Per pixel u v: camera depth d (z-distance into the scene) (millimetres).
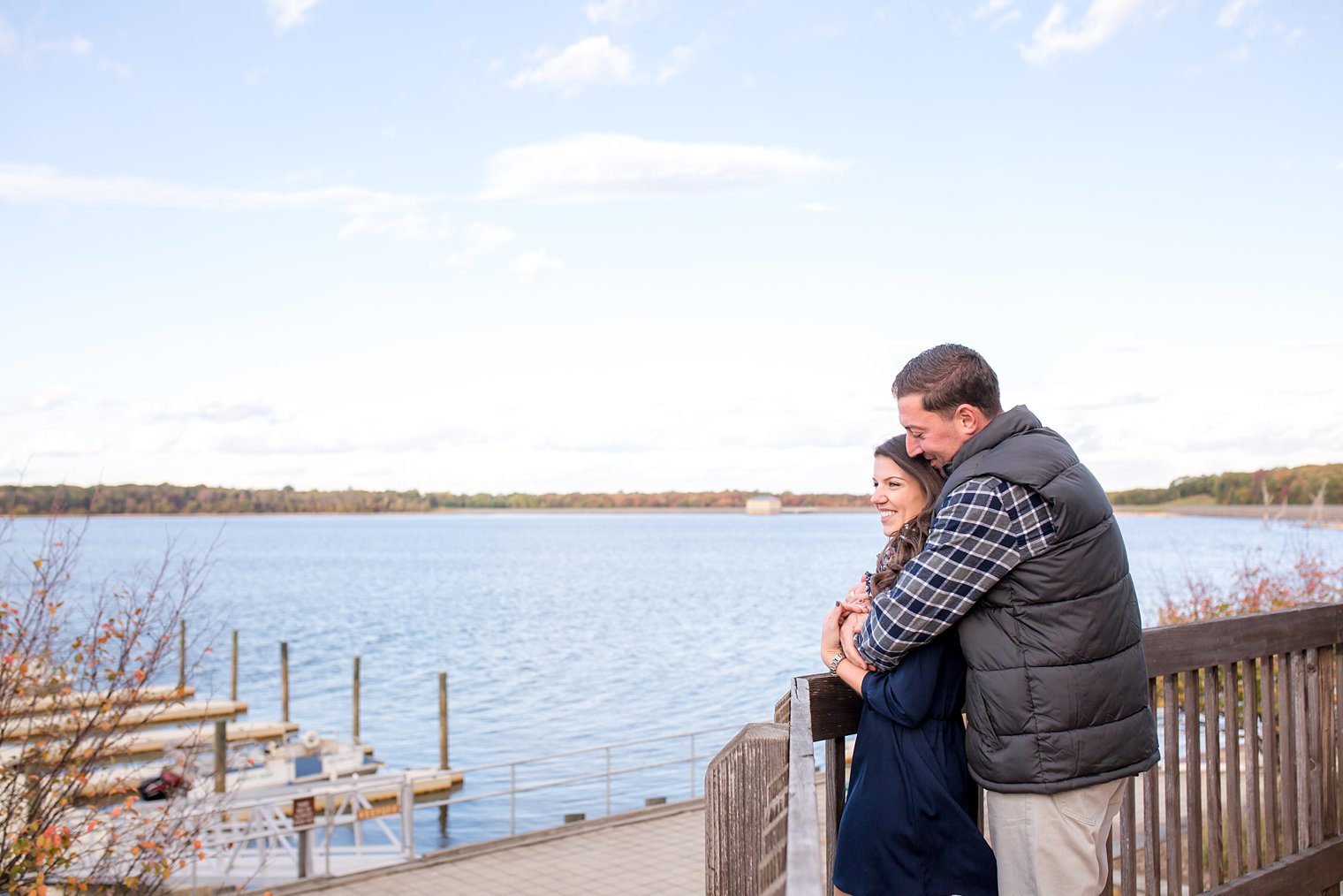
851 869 2471
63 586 7332
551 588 76125
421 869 9734
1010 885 2434
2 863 6488
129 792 7801
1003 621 2326
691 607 61188
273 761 21297
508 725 28750
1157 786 3461
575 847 10281
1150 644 3412
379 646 45031
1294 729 4066
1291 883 3947
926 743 2424
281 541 193875
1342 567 11617
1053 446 2371
